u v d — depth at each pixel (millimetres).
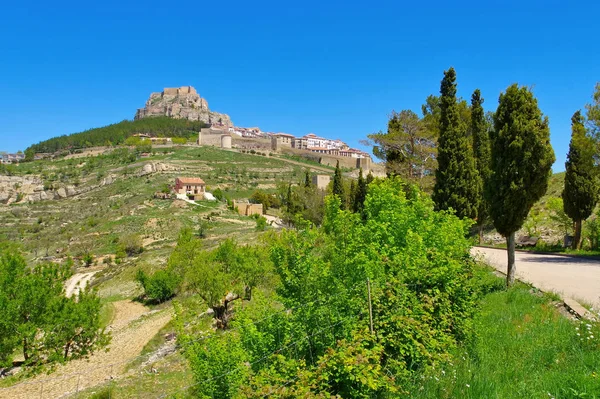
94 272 52312
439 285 7137
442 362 5859
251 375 5555
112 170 122875
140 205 85562
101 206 91125
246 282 22219
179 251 29297
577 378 4914
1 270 17859
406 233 8359
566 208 23578
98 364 19797
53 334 17891
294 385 4379
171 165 120250
